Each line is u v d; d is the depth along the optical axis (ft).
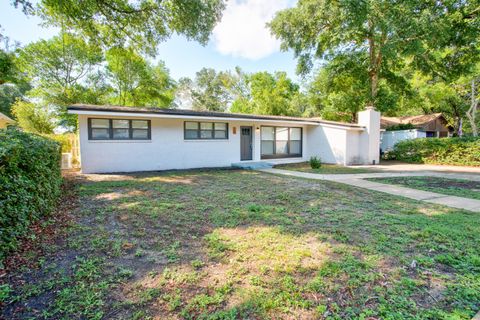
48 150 14.07
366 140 46.26
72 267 8.09
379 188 22.52
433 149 45.57
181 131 36.76
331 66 60.03
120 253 9.21
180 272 7.98
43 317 5.84
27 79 61.52
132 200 17.03
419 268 8.39
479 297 6.84
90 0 28.25
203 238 10.72
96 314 5.96
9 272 7.59
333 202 17.13
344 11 44.62
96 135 31.27
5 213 8.25
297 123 46.09
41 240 9.96
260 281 7.50
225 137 40.96
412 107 82.64
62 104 63.93
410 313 6.17
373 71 56.24
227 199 17.58
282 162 47.09
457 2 43.98
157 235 11.00
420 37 45.57
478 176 30.09
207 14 32.63
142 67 74.69
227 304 6.48
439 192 20.90
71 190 19.98
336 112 68.13
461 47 49.83
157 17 33.83
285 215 14.08
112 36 36.01
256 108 99.30
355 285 7.36
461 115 75.31
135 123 33.47
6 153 8.47
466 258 9.01
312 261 8.77
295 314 6.14
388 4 43.98
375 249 9.74
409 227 12.19
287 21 52.65
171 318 5.94
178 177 28.22
